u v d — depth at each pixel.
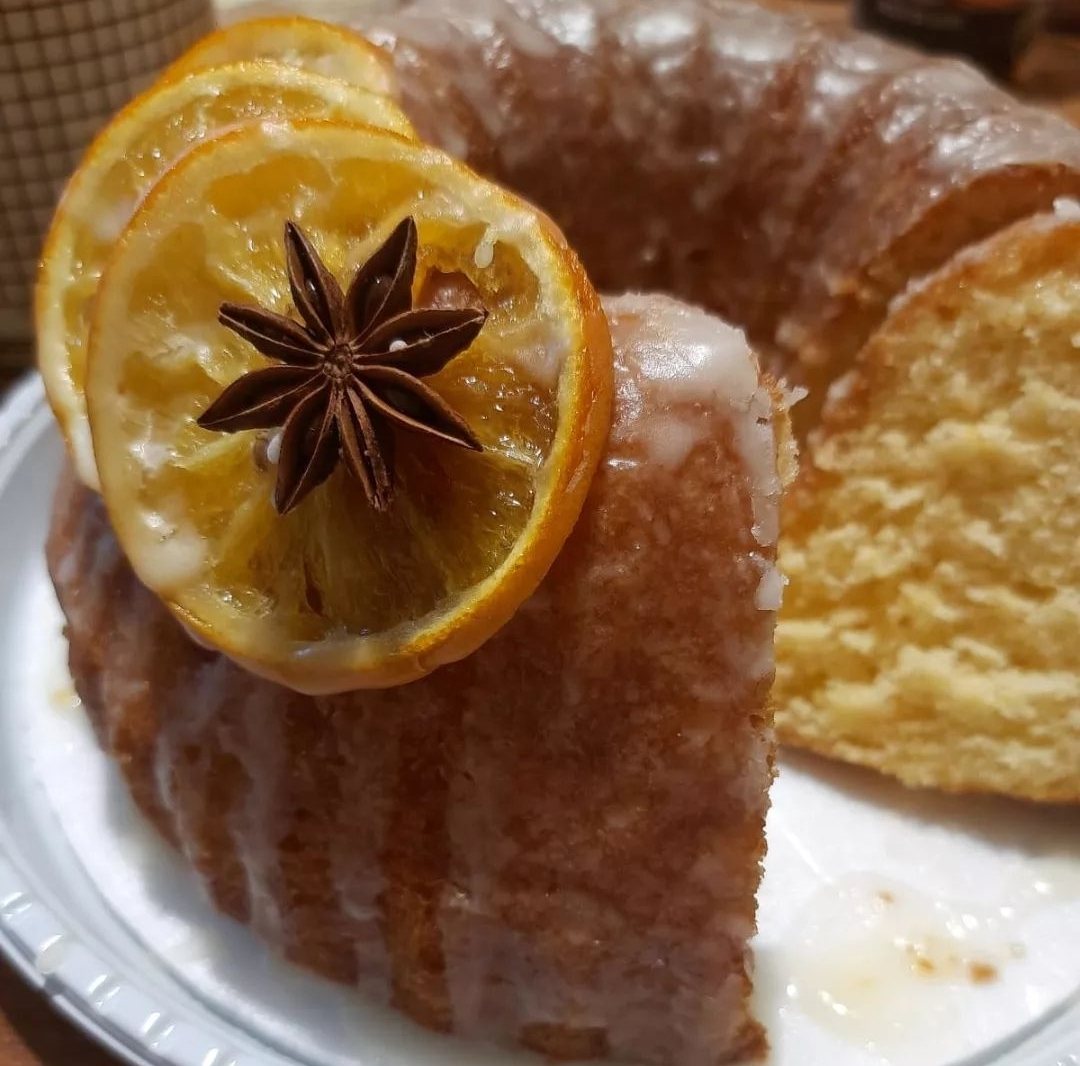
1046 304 0.17
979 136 0.19
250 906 0.15
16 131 0.23
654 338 0.13
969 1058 0.14
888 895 0.16
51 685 0.19
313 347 0.12
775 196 0.21
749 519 0.13
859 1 0.35
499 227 0.12
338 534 0.12
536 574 0.11
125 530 0.12
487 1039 0.14
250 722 0.13
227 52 0.16
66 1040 0.14
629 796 0.13
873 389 0.19
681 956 0.13
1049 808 0.18
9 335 0.26
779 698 0.19
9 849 0.15
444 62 0.21
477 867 0.13
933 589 0.19
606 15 0.22
